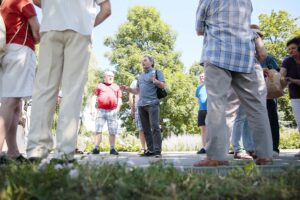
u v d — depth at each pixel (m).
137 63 32.03
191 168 3.27
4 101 4.05
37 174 2.17
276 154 6.21
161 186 2.08
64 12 3.61
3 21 4.09
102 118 8.83
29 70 4.18
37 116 3.60
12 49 4.12
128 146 14.34
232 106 5.35
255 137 4.11
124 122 32.38
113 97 8.83
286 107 29.55
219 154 3.84
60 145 3.43
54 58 3.65
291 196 2.05
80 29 3.59
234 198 2.10
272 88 5.74
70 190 1.99
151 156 7.43
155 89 7.39
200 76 9.33
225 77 3.95
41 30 3.66
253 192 2.17
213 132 3.86
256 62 5.11
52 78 3.68
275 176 2.69
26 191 1.96
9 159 3.75
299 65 6.32
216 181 2.39
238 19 4.08
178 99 31.19
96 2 3.79
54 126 16.84
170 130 31.30
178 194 2.02
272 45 31.38
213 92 3.92
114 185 2.11
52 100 3.67
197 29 4.28
